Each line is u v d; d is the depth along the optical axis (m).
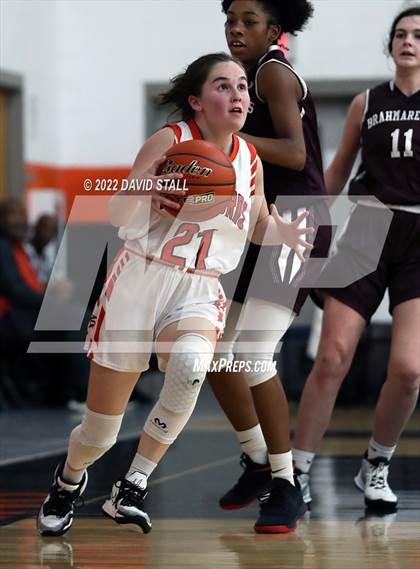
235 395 6.00
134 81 17.52
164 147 5.05
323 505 6.57
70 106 17.69
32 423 11.70
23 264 12.66
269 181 5.93
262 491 6.12
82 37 17.59
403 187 6.53
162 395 5.05
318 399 6.49
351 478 7.64
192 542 5.43
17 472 8.08
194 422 12.14
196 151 4.96
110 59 17.53
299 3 5.92
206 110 5.07
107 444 5.20
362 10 16.98
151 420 5.10
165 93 5.23
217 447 9.76
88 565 4.90
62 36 17.59
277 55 5.78
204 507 6.48
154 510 6.38
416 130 6.53
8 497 6.86
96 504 6.54
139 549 5.25
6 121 16.28
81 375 13.08
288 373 14.00
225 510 6.36
